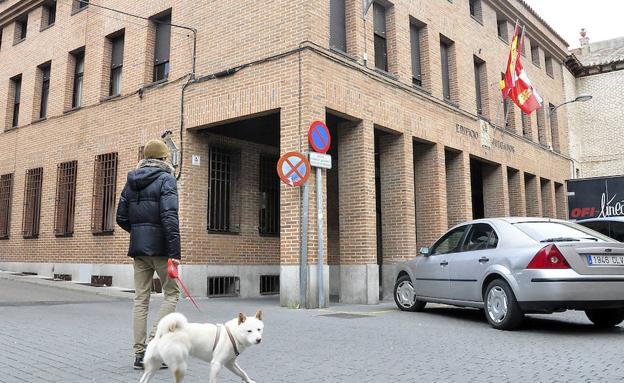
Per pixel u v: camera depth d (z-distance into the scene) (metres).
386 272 12.93
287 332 6.96
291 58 10.59
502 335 6.82
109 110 14.30
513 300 7.09
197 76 12.23
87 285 13.27
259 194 13.82
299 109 10.33
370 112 11.91
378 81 12.32
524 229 7.55
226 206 13.16
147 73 13.61
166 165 5.23
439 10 15.45
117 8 14.64
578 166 25.78
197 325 3.95
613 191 16.17
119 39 14.95
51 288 12.47
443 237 9.01
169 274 4.79
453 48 16.06
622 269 6.89
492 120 17.62
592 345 6.10
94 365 4.93
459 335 6.79
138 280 5.05
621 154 25.48
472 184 20.03
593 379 4.50
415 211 14.29
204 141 12.59
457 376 4.64
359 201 11.50
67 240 14.82
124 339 6.20
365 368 4.95
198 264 12.01
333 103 10.86
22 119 17.48
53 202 15.59
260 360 5.29
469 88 16.50
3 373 4.58
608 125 26.02
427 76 14.65
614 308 7.31
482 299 7.70
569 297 6.62
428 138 13.91
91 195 14.37
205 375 4.73
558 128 23.66
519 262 7.06
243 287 12.89
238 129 12.50
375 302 11.15
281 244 10.30
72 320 7.59
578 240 7.09
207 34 12.20
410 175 13.05
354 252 11.42
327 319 8.25
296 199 10.17
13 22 18.73
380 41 13.39
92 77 15.05
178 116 12.42
